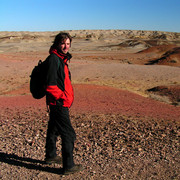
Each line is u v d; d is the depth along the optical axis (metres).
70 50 116.38
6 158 3.68
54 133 3.41
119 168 3.39
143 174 3.22
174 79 32.66
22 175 3.16
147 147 4.20
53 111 3.14
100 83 26.73
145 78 32.75
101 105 10.64
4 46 142.62
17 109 8.71
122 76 33.44
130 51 118.25
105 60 65.44
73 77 31.44
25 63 42.59
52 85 2.92
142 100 13.88
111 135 4.91
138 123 6.10
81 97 13.84
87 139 4.65
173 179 3.09
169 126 5.82
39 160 3.66
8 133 5.03
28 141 4.49
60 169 3.38
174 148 4.17
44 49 121.94
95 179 3.08
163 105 12.47
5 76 30.98
